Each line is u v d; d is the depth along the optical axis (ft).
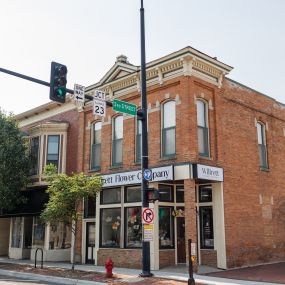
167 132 61.46
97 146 74.38
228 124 65.00
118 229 65.87
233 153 64.75
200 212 62.90
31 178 80.59
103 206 68.18
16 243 85.35
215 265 59.16
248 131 69.51
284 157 78.79
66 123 81.76
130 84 68.18
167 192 62.44
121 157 68.74
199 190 63.46
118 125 70.44
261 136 74.18
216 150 61.57
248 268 59.82
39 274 55.47
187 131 57.77
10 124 79.10
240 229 62.69
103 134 71.87
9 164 76.43
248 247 63.57
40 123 86.99
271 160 74.28
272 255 68.85
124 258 63.00
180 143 58.70
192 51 58.75
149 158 62.39
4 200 75.51
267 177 72.02
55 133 82.12
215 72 63.98
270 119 76.54
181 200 63.46
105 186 67.62
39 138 82.53
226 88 66.33
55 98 43.09
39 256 77.46
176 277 49.08
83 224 72.69
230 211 61.36
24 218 84.43
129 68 68.33
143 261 49.29
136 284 44.21
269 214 70.38
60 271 57.31
